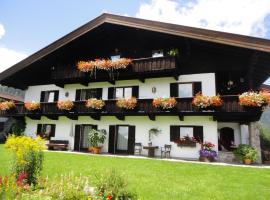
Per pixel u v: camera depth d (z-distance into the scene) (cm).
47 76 2273
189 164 1256
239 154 1435
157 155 1683
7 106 2248
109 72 1850
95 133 1831
